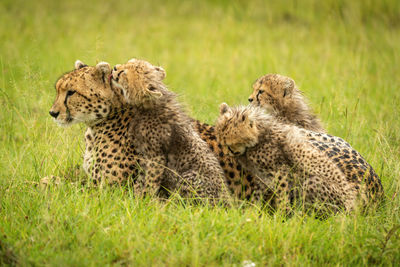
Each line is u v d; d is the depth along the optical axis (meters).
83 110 10.16
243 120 10.19
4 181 10.76
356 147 13.30
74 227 8.73
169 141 10.13
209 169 10.05
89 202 9.53
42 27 25.17
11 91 16.03
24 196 9.85
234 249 8.18
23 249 8.03
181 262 7.87
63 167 11.40
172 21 28.78
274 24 28.30
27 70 14.86
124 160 10.17
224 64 21.58
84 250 7.89
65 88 10.09
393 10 27.98
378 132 13.00
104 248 8.22
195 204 9.88
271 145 10.30
